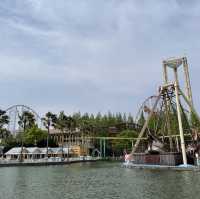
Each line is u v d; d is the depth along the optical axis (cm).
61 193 3753
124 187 4262
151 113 9200
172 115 9738
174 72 9269
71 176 6328
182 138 7688
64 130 19475
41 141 18288
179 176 5456
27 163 10569
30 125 18012
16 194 3694
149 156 8575
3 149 16688
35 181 5291
